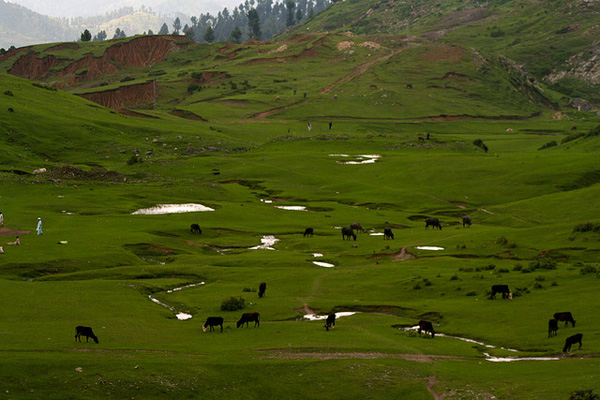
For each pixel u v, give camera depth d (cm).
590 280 4662
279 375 2911
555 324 3500
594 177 11675
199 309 4675
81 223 8188
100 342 3325
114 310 4328
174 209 9894
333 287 5353
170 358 3027
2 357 2825
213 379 2822
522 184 11638
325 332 3825
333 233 8488
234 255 6994
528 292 4597
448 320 4156
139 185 11744
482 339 3669
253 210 10231
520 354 3266
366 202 11275
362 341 3550
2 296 4444
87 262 6128
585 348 3184
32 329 3547
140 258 6731
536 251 6144
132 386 2669
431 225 8856
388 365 3048
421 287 5100
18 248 6334
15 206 9175
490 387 2698
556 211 9269
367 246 7331
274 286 5469
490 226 9112
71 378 2683
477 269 5566
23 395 2494
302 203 11319
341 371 2955
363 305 4703
